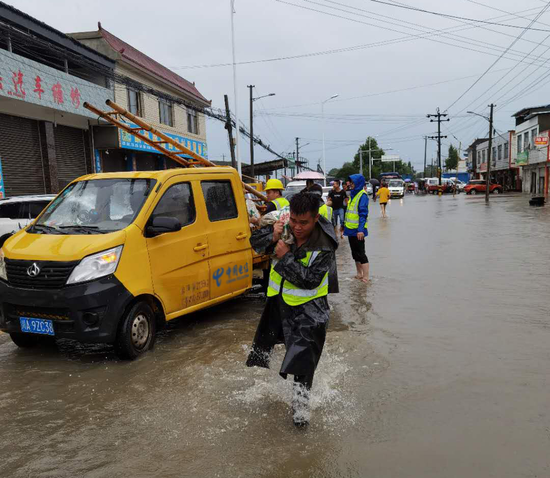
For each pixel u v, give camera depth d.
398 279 8.16
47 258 4.50
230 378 4.20
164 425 3.42
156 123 23.52
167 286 5.03
